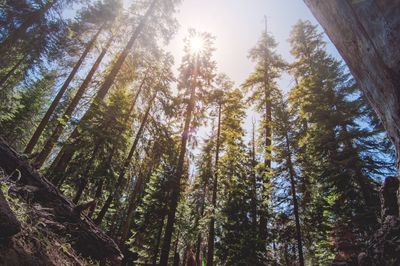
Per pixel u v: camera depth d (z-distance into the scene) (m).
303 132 17.38
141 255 19.81
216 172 19.81
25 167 6.95
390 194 7.98
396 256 6.72
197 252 22.83
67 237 6.28
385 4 2.51
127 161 17.27
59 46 18.11
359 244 11.38
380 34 2.66
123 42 19.20
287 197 16.67
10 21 15.93
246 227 14.77
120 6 18.78
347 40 3.40
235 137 22.42
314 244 16.66
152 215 19.16
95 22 18.83
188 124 18.94
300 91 19.84
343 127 15.09
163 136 19.20
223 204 16.36
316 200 16.27
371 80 3.24
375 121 15.73
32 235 3.94
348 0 3.06
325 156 15.14
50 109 17.53
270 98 22.89
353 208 12.95
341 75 18.47
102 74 19.06
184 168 20.97
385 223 7.64
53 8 17.08
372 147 13.74
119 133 15.77
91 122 14.93
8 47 16.61
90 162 14.30
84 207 7.39
